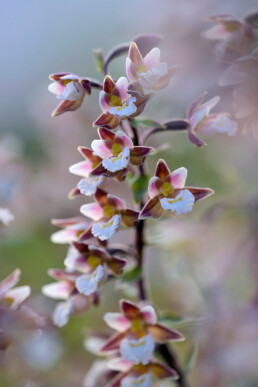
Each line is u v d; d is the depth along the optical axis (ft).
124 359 0.83
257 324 1.00
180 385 0.89
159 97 1.10
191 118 0.84
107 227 0.79
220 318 1.01
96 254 0.83
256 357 0.99
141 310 0.83
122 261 0.83
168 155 1.18
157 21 1.11
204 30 1.07
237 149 1.13
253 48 0.90
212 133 0.84
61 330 1.11
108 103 0.77
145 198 0.85
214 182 1.16
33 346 0.91
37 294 1.13
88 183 0.79
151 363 0.84
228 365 0.99
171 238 1.04
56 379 1.06
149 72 0.77
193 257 1.08
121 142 0.78
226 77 0.91
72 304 0.85
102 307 1.19
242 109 0.92
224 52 0.92
